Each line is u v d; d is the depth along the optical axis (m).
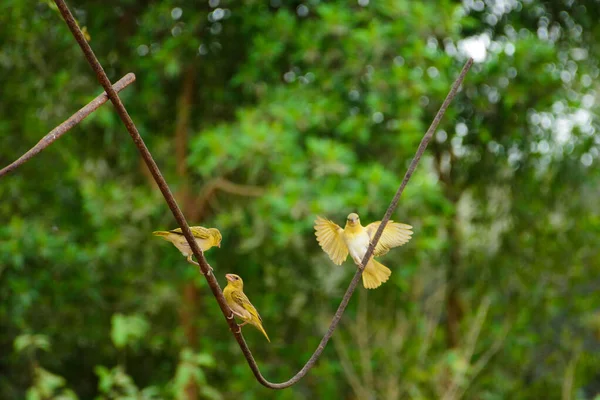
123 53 13.33
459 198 13.76
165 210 12.91
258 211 11.17
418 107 11.34
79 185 12.77
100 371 10.01
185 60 12.61
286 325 13.20
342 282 12.66
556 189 13.50
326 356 13.12
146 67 12.34
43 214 12.92
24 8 11.47
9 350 12.93
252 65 12.05
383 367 12.88
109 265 12.38
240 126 11.47
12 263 11.51
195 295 13.30
